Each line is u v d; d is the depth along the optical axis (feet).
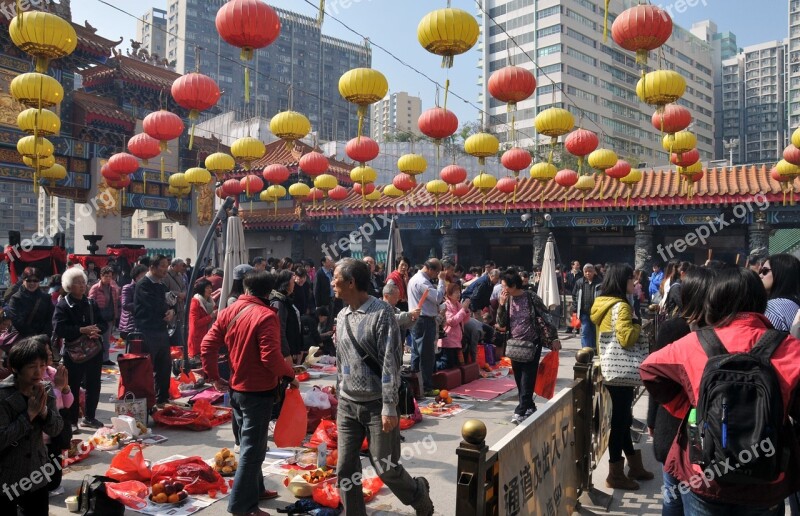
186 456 18.57
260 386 14.03
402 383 13.20
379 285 43.73
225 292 27.20
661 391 8.55
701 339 8.32
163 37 334.44
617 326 16.16
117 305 33.99
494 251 78.23
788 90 344.08
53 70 64.59
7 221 211.20
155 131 29.81
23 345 11.08
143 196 73.67
